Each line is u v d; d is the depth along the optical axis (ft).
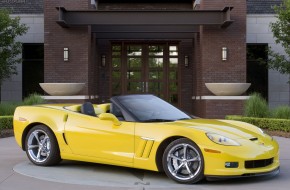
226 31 57.82
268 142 22.48
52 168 24.97
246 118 45.91
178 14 55.93
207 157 20.35
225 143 20.54
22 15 66.54
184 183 21.06
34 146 25.88
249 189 20.10
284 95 67.10
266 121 44.27
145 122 22.57
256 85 67.46
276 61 58.49
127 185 20.85
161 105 24.75
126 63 66.69
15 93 66.95
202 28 57.77
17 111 26.58
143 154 21.98
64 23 54.80
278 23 56.49
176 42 66.64
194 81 63.72
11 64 59.41
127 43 66.64
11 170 24.49
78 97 55.88
